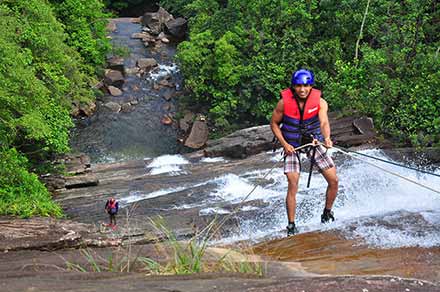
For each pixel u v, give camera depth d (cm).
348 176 1080
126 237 840
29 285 343
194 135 2008
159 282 342
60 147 1359
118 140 2006
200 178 1363
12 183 1081
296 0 2017
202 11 2502
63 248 743
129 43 2739
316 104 595
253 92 1983
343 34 1922
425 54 1611
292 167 632
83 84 1855
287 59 1952
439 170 1177
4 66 1072
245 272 418
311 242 615
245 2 2134
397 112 1466
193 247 505
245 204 1028
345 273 493
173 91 2339
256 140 1588
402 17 1755
